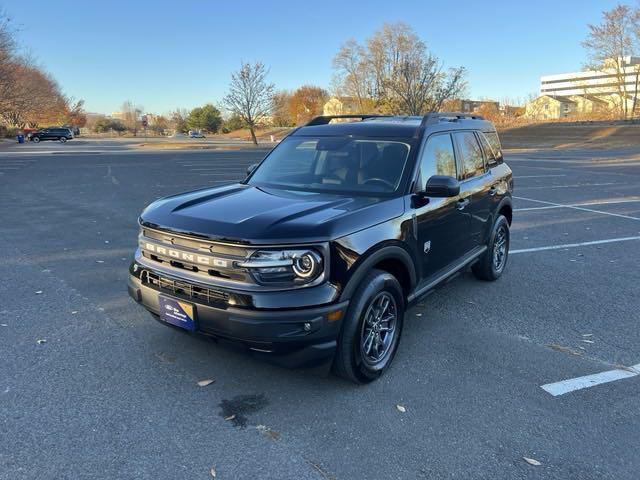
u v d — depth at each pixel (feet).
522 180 59.47
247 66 153.38
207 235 10.69
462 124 17.75
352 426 10.41
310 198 12.87
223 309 10.52
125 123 397.80
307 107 318.45
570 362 13.44
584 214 36.40
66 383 11.85
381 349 12.49
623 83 223.30
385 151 14.38
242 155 106.93
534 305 17.62
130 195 42.63
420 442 9.93
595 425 10.62
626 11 214.07
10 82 146.51
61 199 39.93
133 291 12.38
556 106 334.85
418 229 13.33
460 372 12.78
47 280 19.24
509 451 9.71
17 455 9.32
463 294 18.67
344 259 10.80
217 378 12.20
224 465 9.18
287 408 11.02
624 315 16.81
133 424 10.34
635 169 74.74
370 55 187.11
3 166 72.54
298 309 10.26
